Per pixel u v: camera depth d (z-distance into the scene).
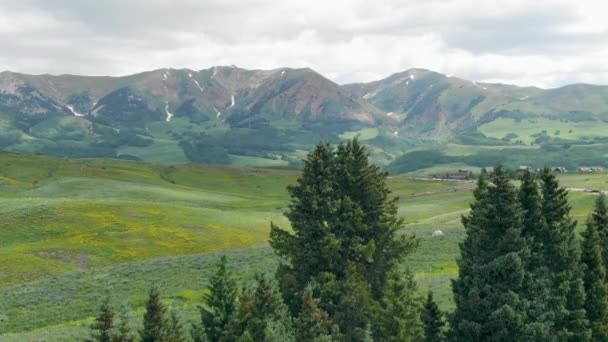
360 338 33.00
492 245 29.39
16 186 155.75
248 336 26.89
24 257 70.06
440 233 76.44
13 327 44.22
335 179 38.66
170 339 27.75
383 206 38.28
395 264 36.84
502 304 27.70
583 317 32.00
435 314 31.22
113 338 26.42
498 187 29.58
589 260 34.38
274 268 59.62
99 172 196.88
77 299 51.41
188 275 59.22
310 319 27.56
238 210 134.88
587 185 144.75
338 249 35.88
